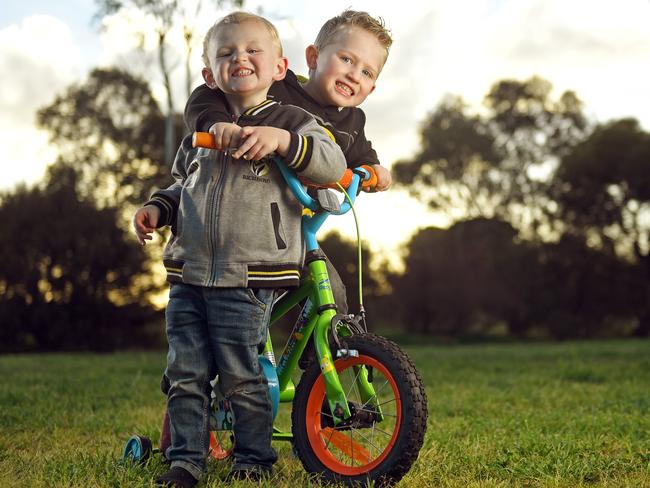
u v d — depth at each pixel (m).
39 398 5.45
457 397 5.88
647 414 4.67
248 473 2.58
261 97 2.70
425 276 38.47
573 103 41.50
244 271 2.53
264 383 2.64
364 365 2.69
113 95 29.12
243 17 2.68
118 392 6.05
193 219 2.58
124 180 27.98
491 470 2.98
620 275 35.00
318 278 2.70
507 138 41.66
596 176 34.88
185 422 2.61
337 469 2.61
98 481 2.62
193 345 2.61
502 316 37.56
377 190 3.01
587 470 2.94
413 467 2.92
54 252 26.16
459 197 41.38
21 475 2.80
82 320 26.28
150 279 27.08
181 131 28.34
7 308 25.72
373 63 3.05
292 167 2.55
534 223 37.97
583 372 8.21
